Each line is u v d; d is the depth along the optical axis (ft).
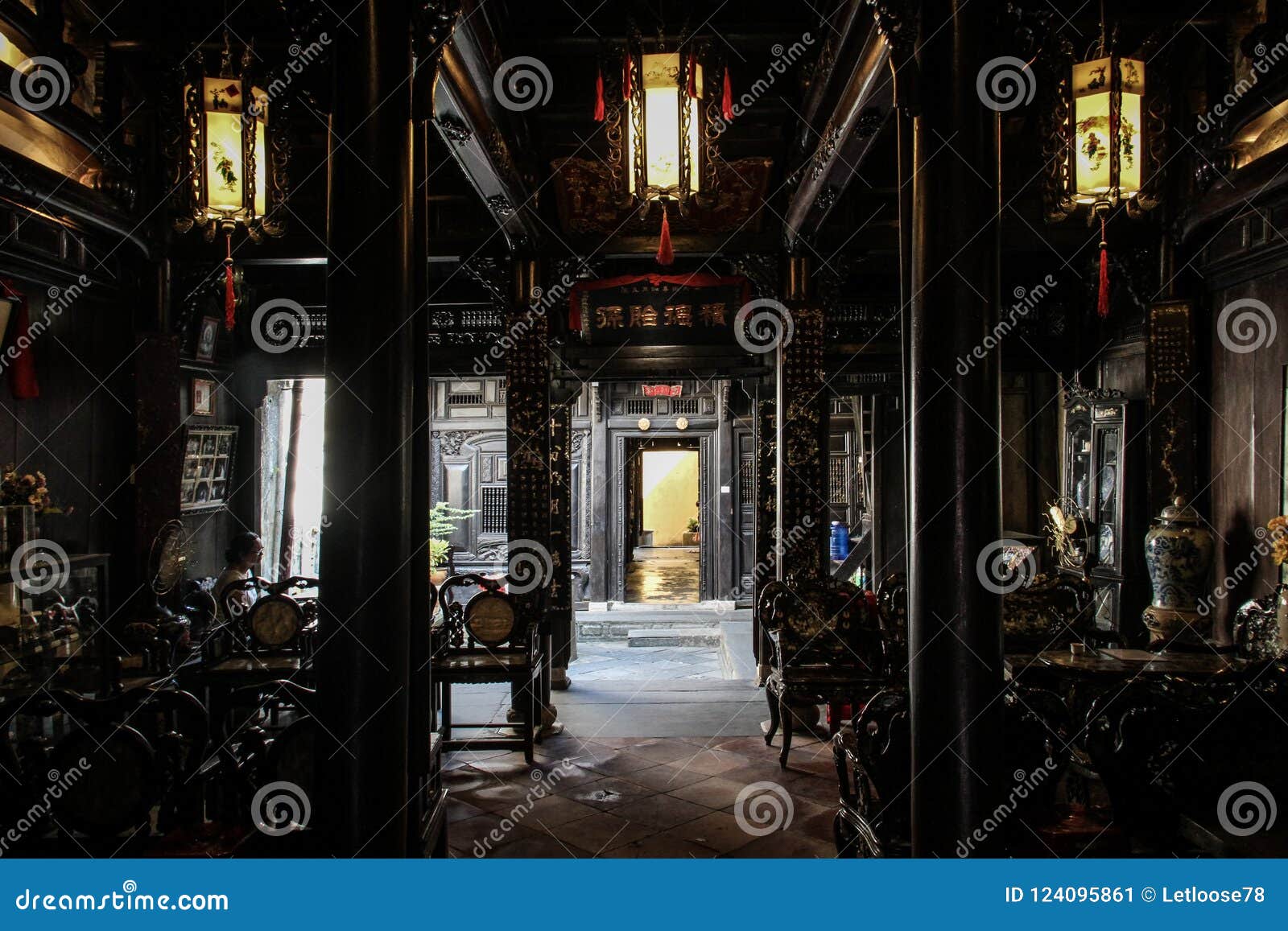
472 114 17.37
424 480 12.85
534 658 22.18
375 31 10.43
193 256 25.54
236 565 25.18
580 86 22.21
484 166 20.22
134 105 23.93
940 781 9.91
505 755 21.91
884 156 26.37
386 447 10.25
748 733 23.80
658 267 29.22
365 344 10.23
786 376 27.40
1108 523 27.32
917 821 10.15
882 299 30.96
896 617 20.34
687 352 29.27
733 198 25.95
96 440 23.36
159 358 24.70
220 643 21.43
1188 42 22.80
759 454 30.19
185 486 27.37
